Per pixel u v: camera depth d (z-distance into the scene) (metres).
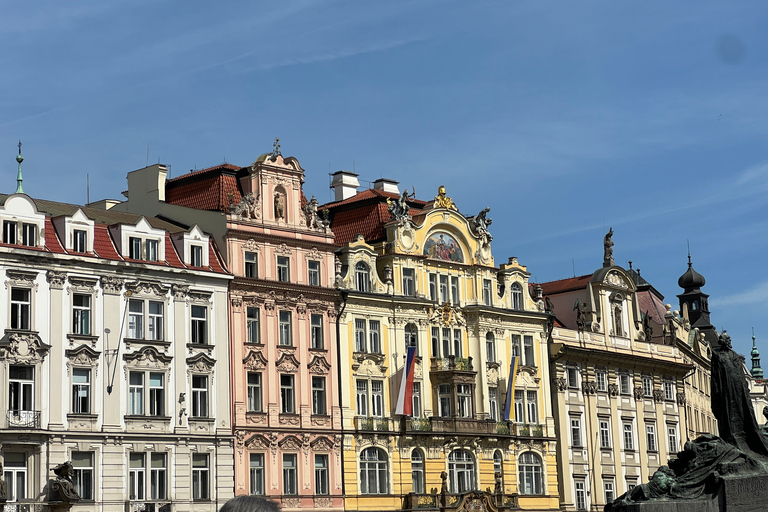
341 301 88.06
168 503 75.62
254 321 83.06
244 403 80.88
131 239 77.12
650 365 114.94
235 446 79.94
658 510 41.91
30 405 70.94
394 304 91.94
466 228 99.31
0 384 69.56
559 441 102.50
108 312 74.88
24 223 72.38
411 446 90.56
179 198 88.06
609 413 108.81
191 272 78.94
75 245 74.38
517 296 102.44
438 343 95.12
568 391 104.62
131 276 76.25
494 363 98.12
